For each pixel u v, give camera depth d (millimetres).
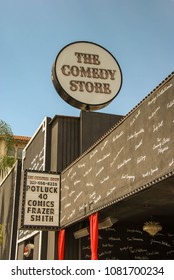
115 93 11930
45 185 13453
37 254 14984
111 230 13281
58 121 15164
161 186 7965
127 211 10930
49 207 13219
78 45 12148
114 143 9305
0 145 31953
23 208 12938
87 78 11898
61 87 11438
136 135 8180
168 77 7125
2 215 23562
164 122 7102
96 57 12227
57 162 14555
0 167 25203
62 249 12719
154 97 7578
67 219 12312
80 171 11703
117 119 15602
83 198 11047
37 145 17500
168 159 6805
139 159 7906
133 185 8039
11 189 21781
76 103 11648
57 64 11719
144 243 13312
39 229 12867
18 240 19047
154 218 12039
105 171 9680
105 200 9438
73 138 15109
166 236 13336
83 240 13562
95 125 15156
